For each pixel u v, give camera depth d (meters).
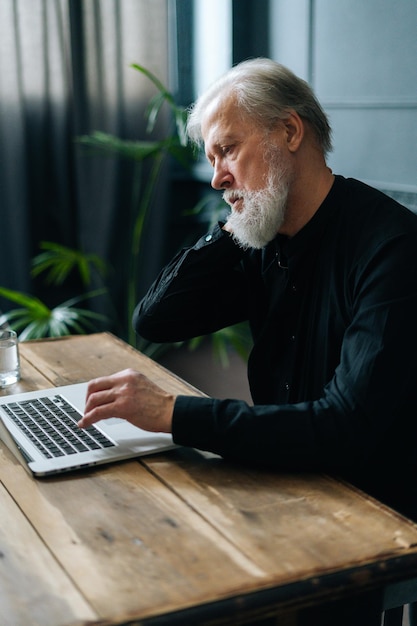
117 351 1.96
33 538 1.09
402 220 1.43
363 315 1.33
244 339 3.64
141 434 1.41
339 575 0.99
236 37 3.97
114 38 4.04
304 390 1.58
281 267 1.61
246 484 1.24
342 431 1.26
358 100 3.30
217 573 0.99
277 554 1.03
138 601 0.93
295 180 1.50
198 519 1.13
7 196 3.98
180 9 4.20
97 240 4.19
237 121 1.46
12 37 3.84
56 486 1.24
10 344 1.72
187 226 4.54
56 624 0.90
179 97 4.29
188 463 1.31
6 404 1.58
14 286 4.08
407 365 1.30
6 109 3.89
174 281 1.79
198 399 1.32
